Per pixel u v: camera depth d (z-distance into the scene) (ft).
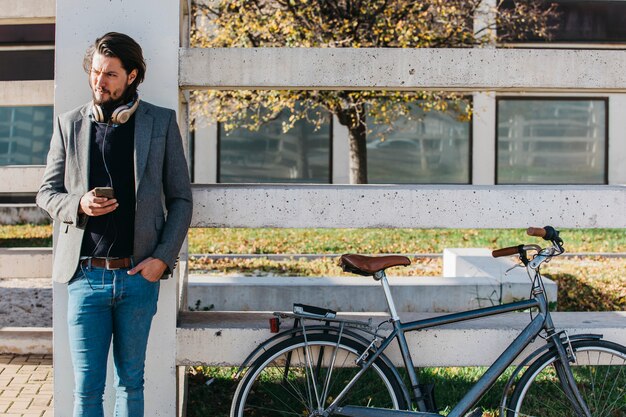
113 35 9.67
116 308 10.07
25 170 19.54
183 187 10.53
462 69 12.03
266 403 13.52
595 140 60.54
